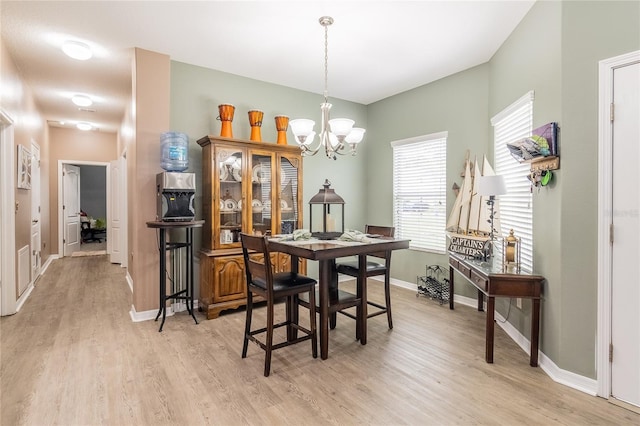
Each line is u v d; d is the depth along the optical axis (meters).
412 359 2.59
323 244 2.65
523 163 2.78
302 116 4.75
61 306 3.83
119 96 4.77
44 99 4.95
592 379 2.12
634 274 1.97
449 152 4.21
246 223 3.75
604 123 2.05
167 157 3.33
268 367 2.32
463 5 2.72
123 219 5.94
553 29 2.36
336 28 3.07
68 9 2.72
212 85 3.97
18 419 1.85
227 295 3.57
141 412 1.92
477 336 3.04
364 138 5.48
